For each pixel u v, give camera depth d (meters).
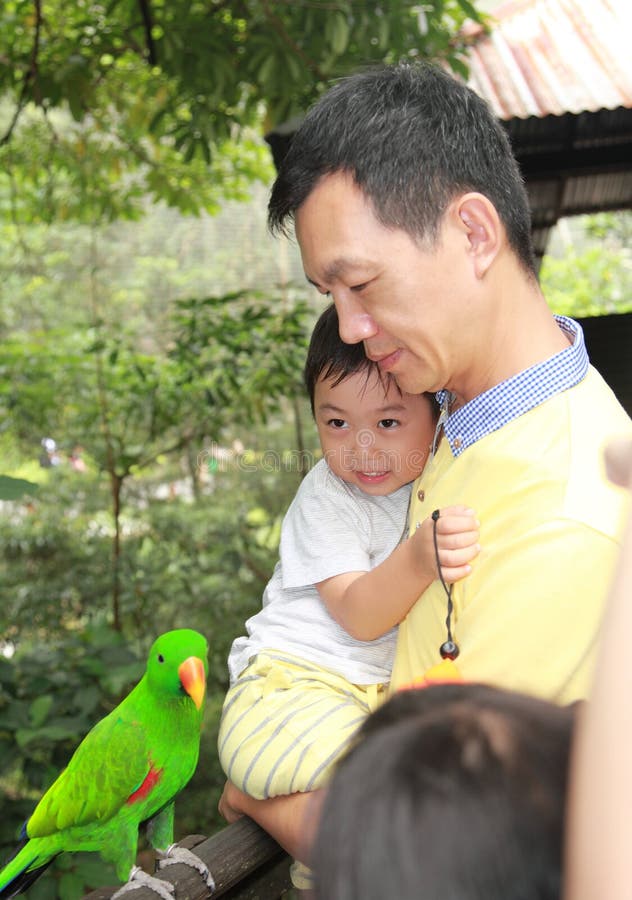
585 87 3.90
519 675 1.11
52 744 3.86
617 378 3.53
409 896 0.54
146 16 4.25
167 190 6.28
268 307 5.73
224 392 5.95
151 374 6.31
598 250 9.68
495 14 4.84
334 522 1.52
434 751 0.58
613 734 0.50
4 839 3.69
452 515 1.22
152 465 7.76
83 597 6.68
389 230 1.18
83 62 4.64
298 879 1.29
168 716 1.54
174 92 5.14
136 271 11.36
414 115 1.20
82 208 6.43
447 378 1.28
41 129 6.38
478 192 1.21
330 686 1.41
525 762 0.56
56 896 3.29
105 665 4.27
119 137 6.21
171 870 1.31
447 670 1.13
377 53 4.27
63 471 7.94
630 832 0.48
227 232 12.27
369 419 1.50
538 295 1.31
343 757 0.65
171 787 1.58
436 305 1.21
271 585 1.61
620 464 0.75
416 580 1.29
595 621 1.10
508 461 1.21
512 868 0.53
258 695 1.39
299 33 4.24
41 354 7.03
